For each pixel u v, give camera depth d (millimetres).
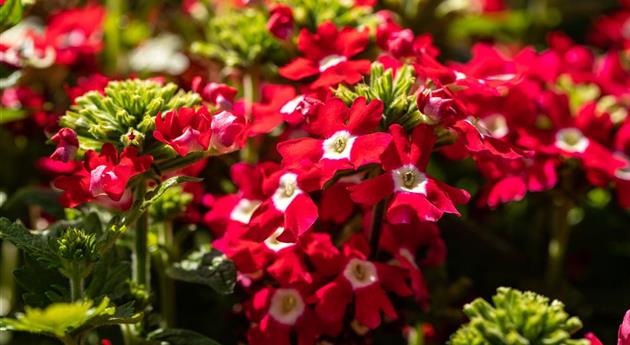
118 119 264
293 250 273
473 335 256
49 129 312
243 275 285
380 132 262
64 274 255
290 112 279
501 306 258
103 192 251
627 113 340
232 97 279
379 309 275
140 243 276
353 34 288
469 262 342
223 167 332
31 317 234
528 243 361
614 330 334
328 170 259
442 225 337
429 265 300
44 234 277
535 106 323
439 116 260
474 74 292
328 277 275
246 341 296
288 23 303
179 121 258
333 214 276
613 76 353
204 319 333
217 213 292
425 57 279
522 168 309
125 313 253
